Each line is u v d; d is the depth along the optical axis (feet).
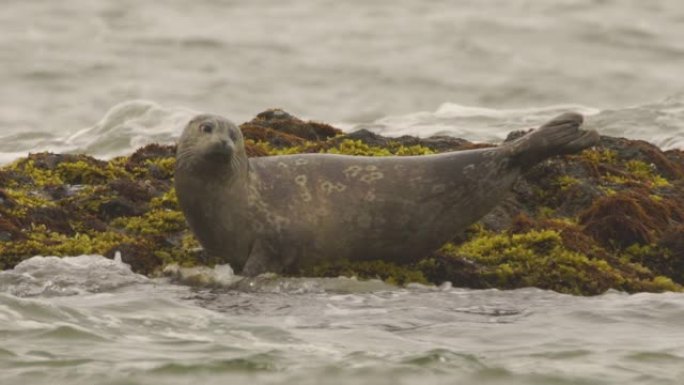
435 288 165.37
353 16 538.47
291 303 158.20
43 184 188.14
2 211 176.14
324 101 407.03
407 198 166.20
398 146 199.11
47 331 146.92
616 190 187.93
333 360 140.15
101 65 449.89
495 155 167.22
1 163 247.29
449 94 415.64
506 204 183.21
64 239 173.47
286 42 488.02
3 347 142.51
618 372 138.92
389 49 476.13
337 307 157.17
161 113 271.69
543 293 163.53
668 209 183.73
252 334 147.74
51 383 134.41
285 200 164.86
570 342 147.33
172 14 540.52
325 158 168.55
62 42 485.56
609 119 265.34
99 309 154.30
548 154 166.30
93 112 375.86
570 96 410.52
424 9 545.44
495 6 542.16
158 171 192.44
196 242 174.29
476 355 142.20
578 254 169.48
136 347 143.54
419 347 144.36
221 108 393.29
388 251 167.53
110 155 255.91
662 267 174.40
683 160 205.57
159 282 165.48
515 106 402.72
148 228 177.47
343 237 165.68
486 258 169.58
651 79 428.56
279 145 203.41
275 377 136.26
